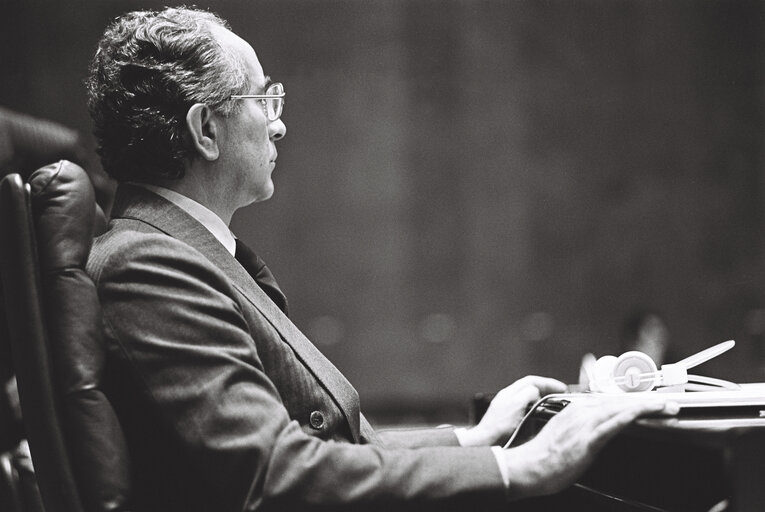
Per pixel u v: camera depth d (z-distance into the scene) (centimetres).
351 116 1364
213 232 210
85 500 174
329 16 1359
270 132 219
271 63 1354
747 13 1357
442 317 1364
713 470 143
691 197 1366
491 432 234
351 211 1366
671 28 1366
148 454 182
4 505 219
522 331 1358
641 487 166
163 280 181
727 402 172
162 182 208
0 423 260
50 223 184
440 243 1368
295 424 173
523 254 1367
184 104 203
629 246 1366
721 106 1363
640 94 1367
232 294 190
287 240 1358
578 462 167
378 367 1357
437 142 1371
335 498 165
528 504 212
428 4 1367
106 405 177
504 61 1371
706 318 1353
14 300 179
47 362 177
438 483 168
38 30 1277
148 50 205
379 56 1367
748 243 1358
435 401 1353
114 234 193
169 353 175
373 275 1363
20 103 1273
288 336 199
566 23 1367
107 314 181
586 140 1368
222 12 1338
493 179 1370
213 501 179
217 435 168
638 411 166
